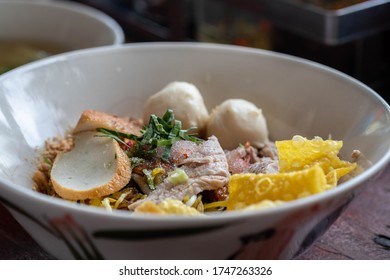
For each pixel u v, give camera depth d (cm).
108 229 15
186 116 22
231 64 25
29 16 32
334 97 22
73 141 22
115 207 19
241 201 17
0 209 22
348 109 22
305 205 15
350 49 31
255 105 24
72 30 31
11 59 31
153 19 40
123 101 25
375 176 17
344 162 19
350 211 22
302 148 19
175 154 20
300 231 16
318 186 16
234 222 15
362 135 20
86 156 21
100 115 22
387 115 20
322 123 22
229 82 25
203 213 18
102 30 30
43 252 20
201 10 37
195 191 18
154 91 25
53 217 16
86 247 16
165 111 22
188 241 15
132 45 25
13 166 21
